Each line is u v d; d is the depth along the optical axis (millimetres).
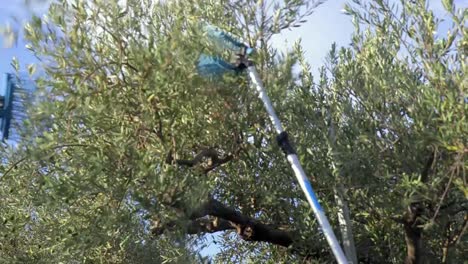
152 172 6516
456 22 7008
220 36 6949
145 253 8891
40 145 6453
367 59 7945
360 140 7402
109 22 6723
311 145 7855
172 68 6426
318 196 8180
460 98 6633
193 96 6758
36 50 6477
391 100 7449
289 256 9680
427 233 7945
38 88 6426
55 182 6520
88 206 7227
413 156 7238
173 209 6805
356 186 7559
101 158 6527
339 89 8195
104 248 8664
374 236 8430
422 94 6996
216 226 8680
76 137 6824
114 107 6559
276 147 7680
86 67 6527
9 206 8344
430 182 7070
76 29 6559
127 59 6559
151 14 7336
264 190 8133
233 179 8477
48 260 8453
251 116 7355
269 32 7512
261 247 10266
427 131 6750
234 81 6934
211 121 7309
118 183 6582
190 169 7211
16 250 9047
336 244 6379
